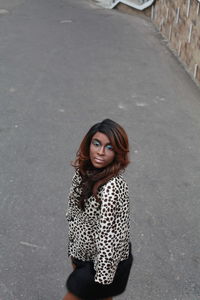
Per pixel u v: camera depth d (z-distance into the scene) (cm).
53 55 883
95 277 257
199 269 384
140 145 578
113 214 249
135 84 770
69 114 653
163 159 549
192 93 752
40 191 477
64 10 1233
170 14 985
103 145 250
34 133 595
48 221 432
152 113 670
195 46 806
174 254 400
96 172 257
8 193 471
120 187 253
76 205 273
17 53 884
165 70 843
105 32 1050
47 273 371
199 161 550
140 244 409
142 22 1162
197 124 645
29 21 1109
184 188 495
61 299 348
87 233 268
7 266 376
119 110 673
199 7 777
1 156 539
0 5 1238
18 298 347
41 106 674
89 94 722
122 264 273
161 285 366
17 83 750
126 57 895
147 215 448
